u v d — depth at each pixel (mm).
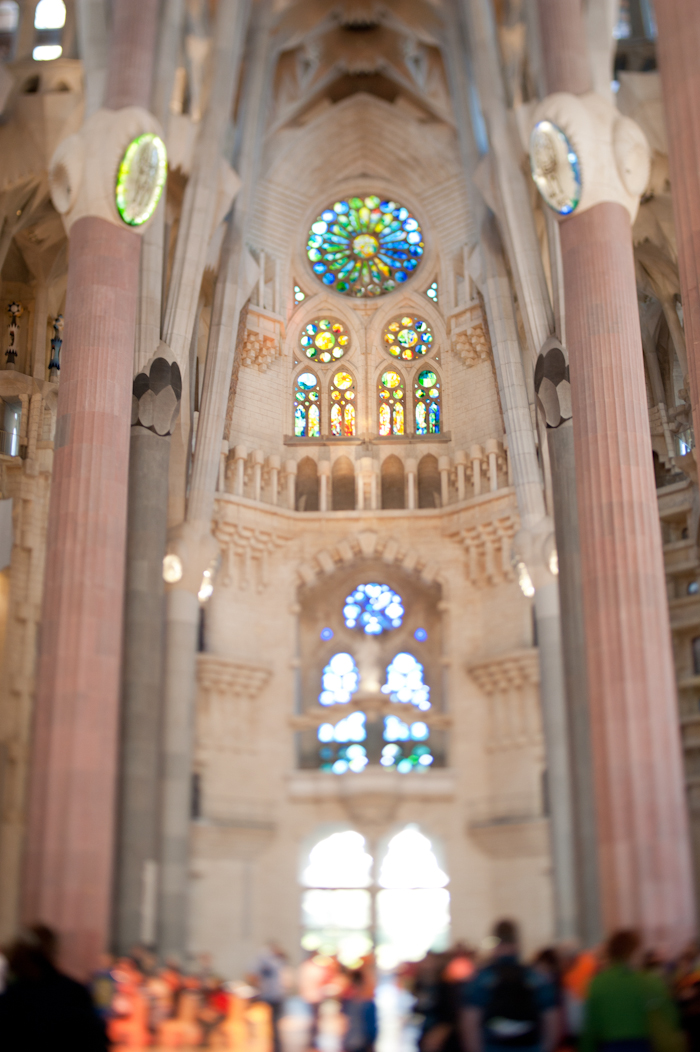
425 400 38438
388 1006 27406
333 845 34438
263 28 34812
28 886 18859
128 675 24250
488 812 33594
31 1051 6445
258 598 35656
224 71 29484
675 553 30844
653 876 18188
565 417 24859
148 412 25797
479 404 36688
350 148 40500
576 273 22141
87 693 19859
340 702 36062
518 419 32312
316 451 37594
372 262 40125
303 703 36219
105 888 19203
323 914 33656
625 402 20969
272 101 38656
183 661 30422
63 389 21812
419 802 33875
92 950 18672
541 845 32062
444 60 37531
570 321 22047
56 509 21016
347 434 38281
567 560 23703
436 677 36188
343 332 39438
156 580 25016
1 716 28625
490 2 29484
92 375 21719
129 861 23219
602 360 21281
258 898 33125
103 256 22531
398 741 35188
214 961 31688
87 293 22281
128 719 24031
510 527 34344
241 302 33844
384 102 40000
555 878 29656
